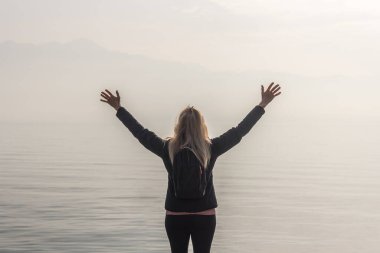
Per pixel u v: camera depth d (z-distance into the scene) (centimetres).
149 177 4225
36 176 4241
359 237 1694
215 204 454
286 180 4128
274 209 2386
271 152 9256
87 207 2358
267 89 475
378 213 2339
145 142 463
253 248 1460
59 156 7062
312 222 2006
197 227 450
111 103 479
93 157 7181
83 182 3775
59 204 2469
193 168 445
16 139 12738
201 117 459
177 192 447
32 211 2189
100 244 1462
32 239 1532
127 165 5794
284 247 1493
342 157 7862
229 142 458
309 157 7800
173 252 459
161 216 2028
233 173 4791
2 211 2186
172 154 450
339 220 2092
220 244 1502
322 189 3550
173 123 469
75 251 1372
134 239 1532
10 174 4403
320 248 1505
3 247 1420
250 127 466
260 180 4069
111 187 3409
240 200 2744
